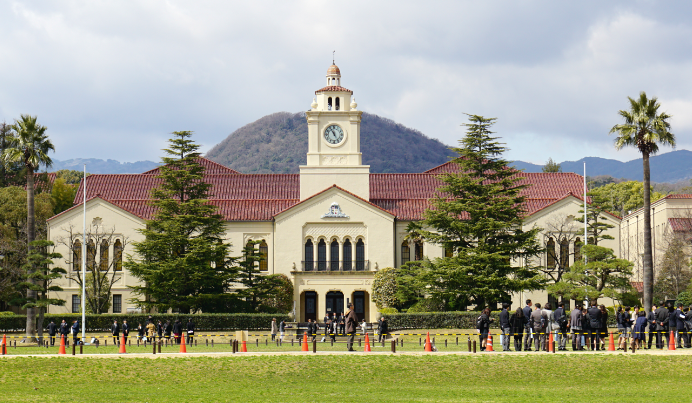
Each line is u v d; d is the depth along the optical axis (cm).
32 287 6119
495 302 7081
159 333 5812
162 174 7519
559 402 3347
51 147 6525
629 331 4778
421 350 4784
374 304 7944
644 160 5941
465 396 3494
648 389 3631
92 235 8006
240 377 3928
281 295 7756
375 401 3366
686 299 7912
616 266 6562
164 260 7156
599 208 7894
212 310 7269
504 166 7494
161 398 3459
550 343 4247
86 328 6706
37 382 3844
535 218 8138
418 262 7394
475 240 7612
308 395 3522
